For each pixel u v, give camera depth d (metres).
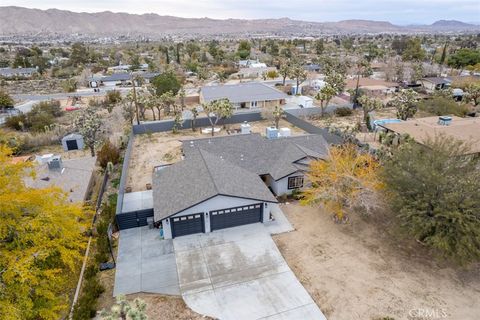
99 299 18.77
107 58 158.62
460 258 18.58
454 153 22.11
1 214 15.55
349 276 20.11
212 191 23.45
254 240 23.52
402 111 48.66
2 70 111.06
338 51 171.25
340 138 39.72
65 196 18.89
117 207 25.30
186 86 87.81
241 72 103.62
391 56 134.75
